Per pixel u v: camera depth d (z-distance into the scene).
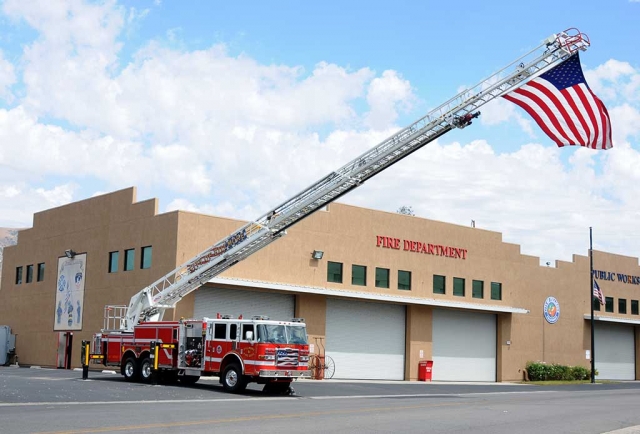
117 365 29.31
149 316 30.48
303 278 38.53
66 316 42.53
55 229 45.03
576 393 35.06
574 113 23.06
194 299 34.97
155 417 16.16
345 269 40.50
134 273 37.50
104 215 40.78
